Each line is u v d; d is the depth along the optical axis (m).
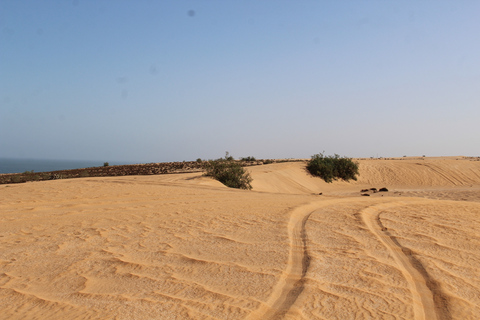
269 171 42.06
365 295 4.68
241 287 5.00
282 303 4.46
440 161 58.94
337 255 6.46
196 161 73.69
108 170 58.88
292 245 7.20
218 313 4.16
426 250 6.84
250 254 6.60
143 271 5.77
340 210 11.59
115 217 10.62
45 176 47.53
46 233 8.60
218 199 14.83
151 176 34.06
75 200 14.08
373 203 13.65
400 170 52.59
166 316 4.11
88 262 6.30
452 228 8.80
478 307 4.38
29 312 4.35
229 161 30.53
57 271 5.88
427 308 4.39
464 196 26.72
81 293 4.92
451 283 5.16
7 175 53.22
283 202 13.81
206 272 5.65
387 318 4.01
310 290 4.82
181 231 8.62
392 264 5.97
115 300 4.63
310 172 46.84
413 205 13.28
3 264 6.29
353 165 49.16
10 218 10.55
